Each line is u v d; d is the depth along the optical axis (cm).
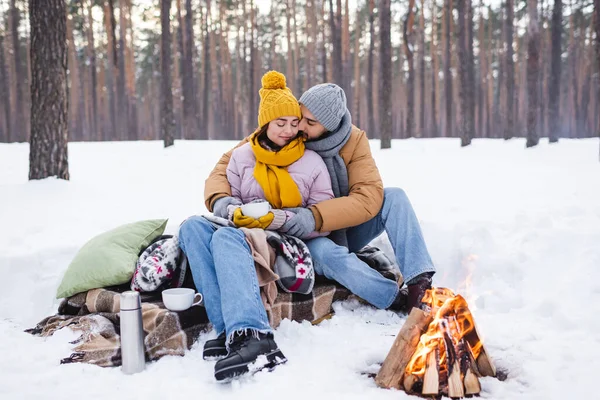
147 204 620
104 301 277
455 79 4069
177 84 3728
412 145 1731
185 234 263
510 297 309
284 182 297
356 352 246
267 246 272
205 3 3644
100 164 1111
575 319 269
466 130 1711
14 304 332
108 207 599
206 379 223
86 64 3806
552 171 835
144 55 4281
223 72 3988
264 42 4328
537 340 254
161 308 259
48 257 376
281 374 222
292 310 284
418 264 289
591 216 402
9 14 3497
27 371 230
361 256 327
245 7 3788
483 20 4216
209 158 1220
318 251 295
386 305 294
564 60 4456
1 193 650
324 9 3416
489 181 743
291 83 3984
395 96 4675
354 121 3734
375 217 318
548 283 317
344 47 3183
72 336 261
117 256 288
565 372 217
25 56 3556
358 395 204
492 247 362
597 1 920
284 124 298
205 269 254
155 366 238
